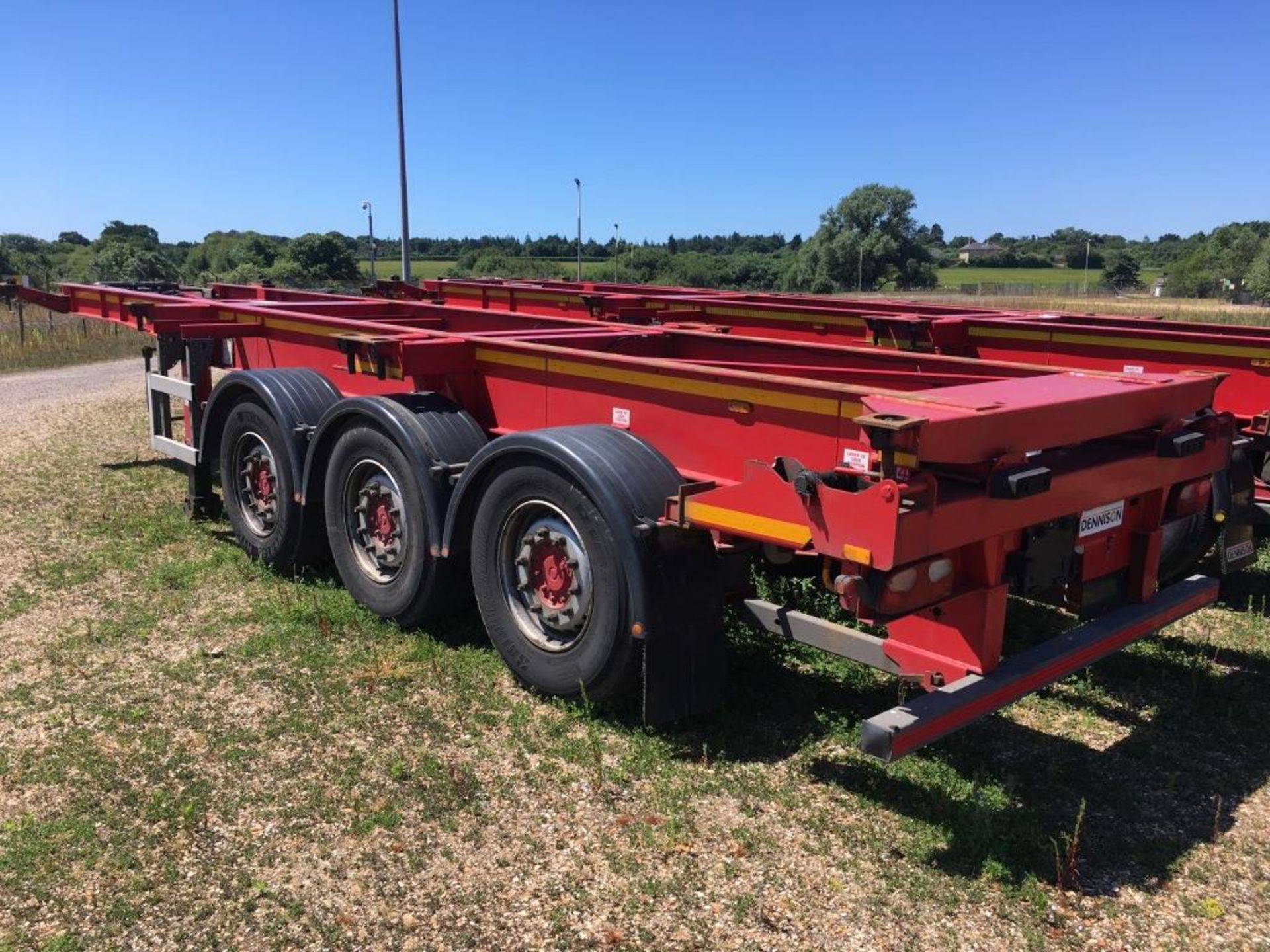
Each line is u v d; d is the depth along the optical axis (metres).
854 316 7.73
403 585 4.51
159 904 2.73
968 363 4.33
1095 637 3.44
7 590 5.12
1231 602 5.25
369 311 7.06
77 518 6.54
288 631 4.60
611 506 3.41
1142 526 3.73
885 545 2.73
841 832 3.11
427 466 4.27
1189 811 3.29
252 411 5.35
